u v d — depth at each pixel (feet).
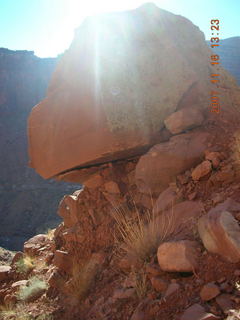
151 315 8.89
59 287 16.26
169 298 8.94
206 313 7.57
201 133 15.78
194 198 12.79
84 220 18.31
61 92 18.88
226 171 12.59
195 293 8.59
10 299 18.22
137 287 10.37
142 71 17.40
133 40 17.84
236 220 9.52
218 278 8.55
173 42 18.38
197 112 16.63
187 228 11.09
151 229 12.09
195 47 19.53
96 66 17.57
